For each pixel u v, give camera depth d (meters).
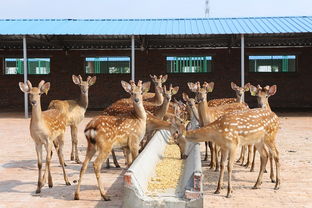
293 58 24.52
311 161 8.70
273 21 20.45
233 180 7.10
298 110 23.16
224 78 24.89
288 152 9.81
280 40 21.81
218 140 6.18
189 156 6.77
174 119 7.48
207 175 7.47
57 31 18.62
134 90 6.52
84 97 9.35
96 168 5.88
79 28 19.42
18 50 25.09
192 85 8.15
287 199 5.93
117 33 18.38
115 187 6.65
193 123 9.59
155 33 18.38
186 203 4.96
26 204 5.76
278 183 6.49
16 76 25.30
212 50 24.84
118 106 8.57
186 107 10.60
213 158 7.97
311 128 14.66
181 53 25.00
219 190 6.23
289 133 13.30
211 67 25.03
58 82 25.34
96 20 21.72
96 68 25.42
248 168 8.06
